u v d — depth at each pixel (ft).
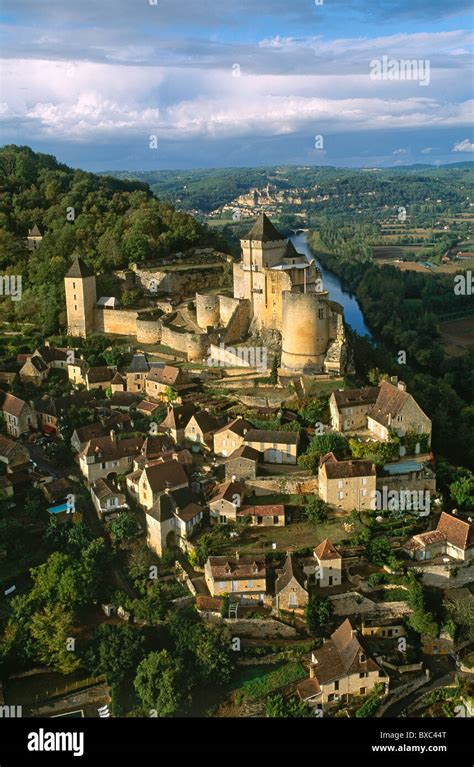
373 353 545.03
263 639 328.49
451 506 393.91
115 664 313.94
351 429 420.36
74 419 455.22
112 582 357.20
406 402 401.49
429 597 350.23
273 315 497.87
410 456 403.13
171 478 385.29
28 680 321.93
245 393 457.68
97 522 391.65
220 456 421.59
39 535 378.73
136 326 556.92
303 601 331.98
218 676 309.63
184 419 443.32
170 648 323.98
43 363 519.19
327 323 461.37
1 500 392.47
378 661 321.93
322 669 310.04
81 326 569.64
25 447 422.00
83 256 642.22
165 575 357.20
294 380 456.45
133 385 492.13
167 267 649.20
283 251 507.30
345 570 350.84
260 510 372.99
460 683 320.91
